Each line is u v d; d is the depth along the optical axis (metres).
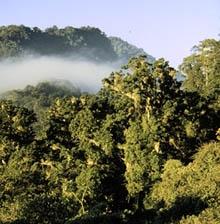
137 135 59.06
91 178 58.41
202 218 33.25
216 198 38.81
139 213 51.09
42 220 43.31
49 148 67.12
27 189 61.94
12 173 64.25
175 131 60.16
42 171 65.06
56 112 70.06
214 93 71.44
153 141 58.59
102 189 59.41
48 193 60.16
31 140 70.56
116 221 48.50
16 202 45.69
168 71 63.81
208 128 63.38
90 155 61.53
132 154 58.59
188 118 61.72
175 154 59.53
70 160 62.66
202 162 47.97
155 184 55.16
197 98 64.12
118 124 63.25
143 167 57.72
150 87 62.88
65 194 58.09
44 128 70.81
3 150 68.94
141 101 61.97
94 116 66.00
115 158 61.69
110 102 68.50
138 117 62.81
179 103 62.09
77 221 45.22
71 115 69.12
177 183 47.47
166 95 63.00
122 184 60.34
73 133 65.94
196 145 61.00
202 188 41.06
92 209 54.41
